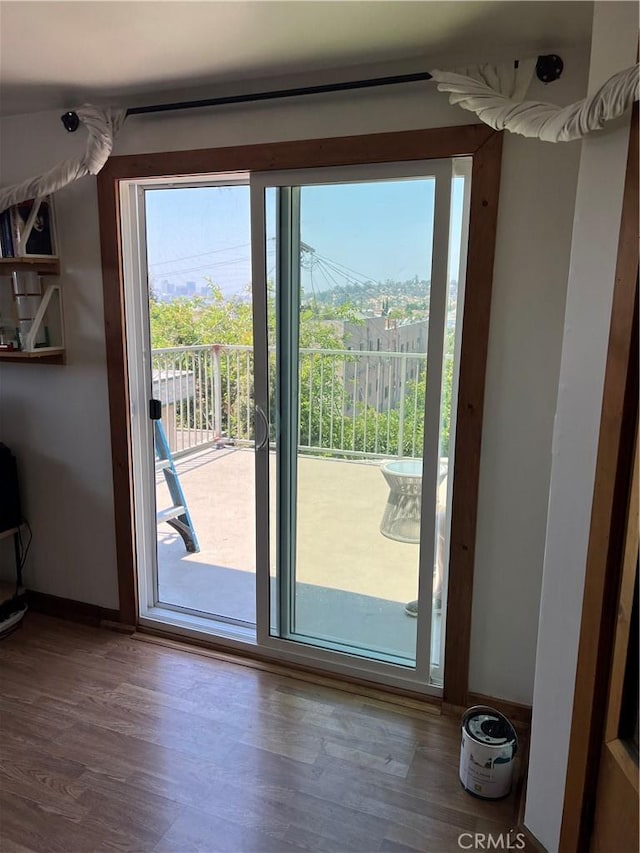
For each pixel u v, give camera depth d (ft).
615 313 4.29
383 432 7.61
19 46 6.03
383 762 6.73
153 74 6.84
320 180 7.12
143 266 8.71
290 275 7.59
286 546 8.37
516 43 5.94
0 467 9.23
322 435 7.91
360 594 8.18
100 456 9.00
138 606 9.34
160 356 13.65
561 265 6.30
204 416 15.64
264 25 5.55
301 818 5.98
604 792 4.84
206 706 7.61
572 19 5.40
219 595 10.20
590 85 4.38
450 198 6.66
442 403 7.25
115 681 8.11
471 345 6.71
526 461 6.78
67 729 7.18
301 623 8.57
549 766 5.32
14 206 8.15
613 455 4.38
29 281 8.45
